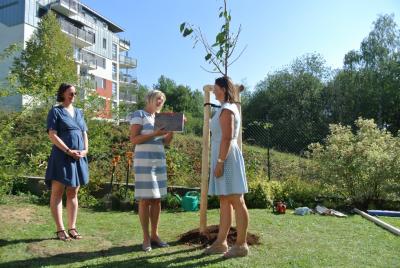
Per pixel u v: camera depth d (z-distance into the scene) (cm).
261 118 3819
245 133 1355
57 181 487
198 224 604
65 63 2338
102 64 4622
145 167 450
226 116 403
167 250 450
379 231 578
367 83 3766
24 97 765
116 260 408
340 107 3738
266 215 700
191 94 5809
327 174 865
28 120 789
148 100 473
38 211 654
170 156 989
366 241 508
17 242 468
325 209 754
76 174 499
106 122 860
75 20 4116
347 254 439
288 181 909
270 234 536
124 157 998
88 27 4366
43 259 410
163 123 448
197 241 484
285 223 620
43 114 787
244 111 3884
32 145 798
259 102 3856
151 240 473
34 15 3691
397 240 519
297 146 1317
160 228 573
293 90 3812
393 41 3962
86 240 491
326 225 615
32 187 823
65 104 514
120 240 495
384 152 834
